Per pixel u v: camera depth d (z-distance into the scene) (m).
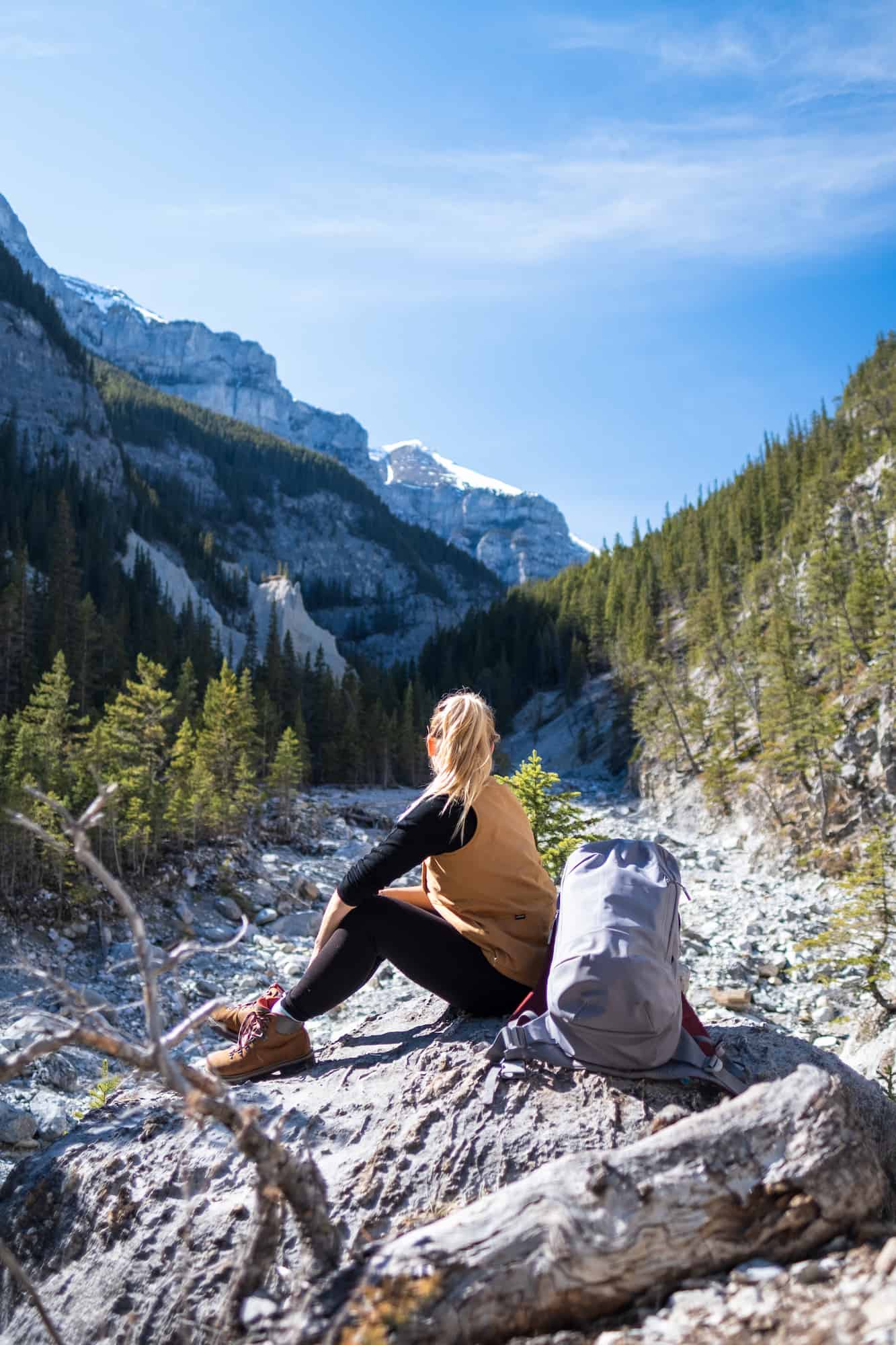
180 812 35.88
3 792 26.95
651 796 77.88
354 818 57.81
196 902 31.58
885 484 90.44
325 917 4.03
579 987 3.44
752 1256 2.63
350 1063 4.11
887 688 50.28
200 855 35.50
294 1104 3.86
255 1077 4.13
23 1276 2.78
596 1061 3.48
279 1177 2.54
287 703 92.38
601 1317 2.51
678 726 77.81
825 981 24.59
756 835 55.09
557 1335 2.43
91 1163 3.78
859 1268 2.47
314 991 4.03
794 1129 2.81
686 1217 2.61
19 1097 14.64
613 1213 2.59
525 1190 2.67
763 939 29.55
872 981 21.98
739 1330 2.29
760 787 57.12
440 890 4.02
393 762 91.25
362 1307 2.40
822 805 49.16
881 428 120.12
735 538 128.12
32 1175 3.91
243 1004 4.34
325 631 171.50
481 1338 2.41
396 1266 2.49
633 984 3.38
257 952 28.05
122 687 77.00
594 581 155.88
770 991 24.38
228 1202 3.38
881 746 47.78
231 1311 2.59
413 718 98.06
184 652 96.06
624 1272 2.52
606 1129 3.26
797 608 84.19
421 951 4.00
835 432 133.38
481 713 3.92
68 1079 16.11
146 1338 3.07
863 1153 2.81
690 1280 2.57
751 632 86.44
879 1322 2.12
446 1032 4.09
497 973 4.02
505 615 159.62
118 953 25.73
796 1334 2.20
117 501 185.00
